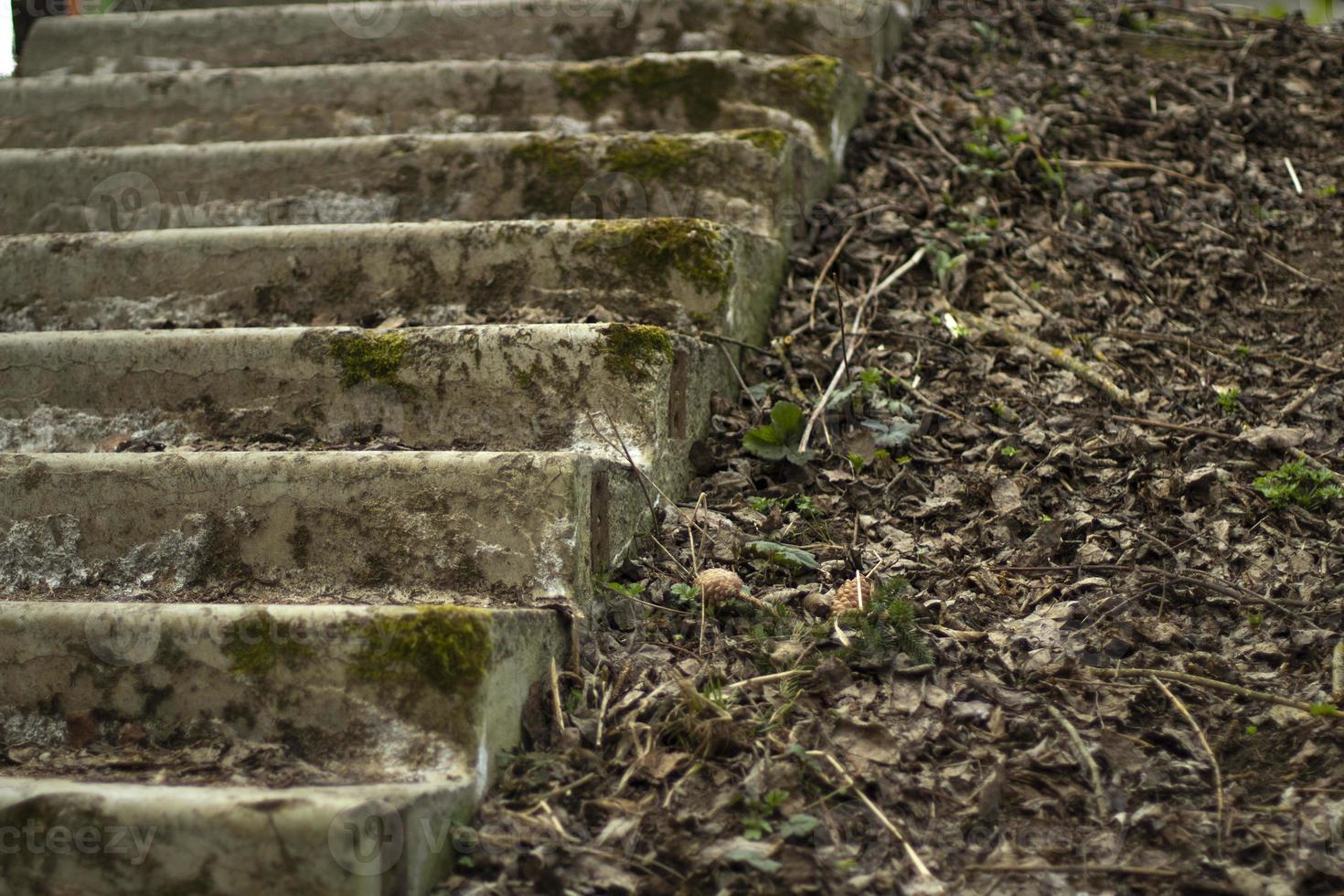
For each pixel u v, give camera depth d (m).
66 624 1.90
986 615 2.19
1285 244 3.39
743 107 3.55
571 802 1.78
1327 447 2.67
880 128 3.80
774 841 1.69
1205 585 2.24
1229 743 1.88
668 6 4.02
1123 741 1.87
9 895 1.64
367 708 1.81
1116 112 3.88
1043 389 2.89
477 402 2.44
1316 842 1.67
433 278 2.86
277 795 1.64
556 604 2.06
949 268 3.19
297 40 4.11
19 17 4.18
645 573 2.32
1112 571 2.30
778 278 3.18
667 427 2.49
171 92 3.76
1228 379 2.94
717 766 1.83
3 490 2.23
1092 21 4.50
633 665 2.06
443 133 3.66
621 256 2.81
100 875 1.62
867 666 2.02
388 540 2.14
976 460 2.68
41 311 2.96
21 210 3.39
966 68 4.19
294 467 2.18
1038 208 3.48
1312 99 3.98
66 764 1.83
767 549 2.31
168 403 2.52
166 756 1.83
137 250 2.94
